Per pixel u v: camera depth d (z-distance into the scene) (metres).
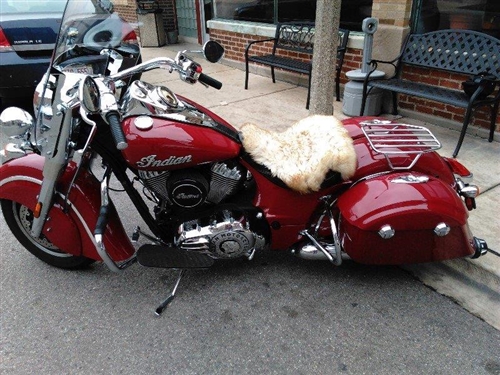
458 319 2.38
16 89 5.03
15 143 2.61
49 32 4.99
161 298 2.58
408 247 2.33
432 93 4.15
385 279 2.69
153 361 2.18
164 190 2.40
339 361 2.15
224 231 2.43
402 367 2.10
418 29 4.79
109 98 1.88
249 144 2.41
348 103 4.98
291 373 2.10
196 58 8.21
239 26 7.01
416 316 2.40
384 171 2.47
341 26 5.54
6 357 2.21
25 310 2.51
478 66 4.14
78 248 2.58
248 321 2.41
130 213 3.46
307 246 2.54
